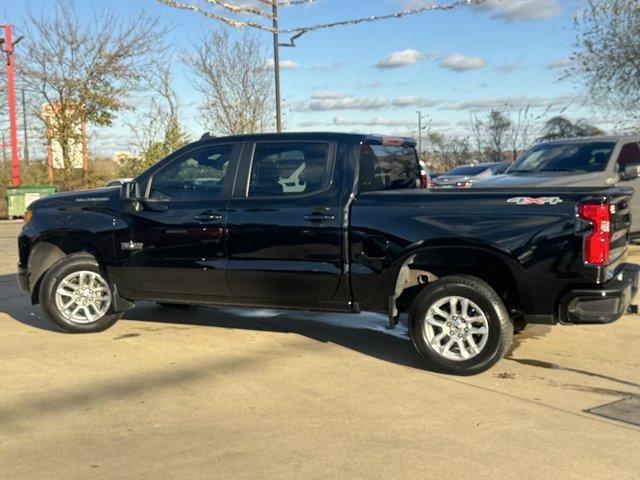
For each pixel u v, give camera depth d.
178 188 6.26
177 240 6.12
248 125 27.17
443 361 5.28
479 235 5.10
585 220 4.86
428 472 3.60
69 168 27.67
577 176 9.70
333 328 6.89
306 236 5.61
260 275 5.80
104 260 6.49
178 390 4.96
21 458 3.81
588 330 6.66
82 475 3.58
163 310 7.79
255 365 5.58
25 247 6.86
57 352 6.01
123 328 6.92
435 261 5.38
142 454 3.85
